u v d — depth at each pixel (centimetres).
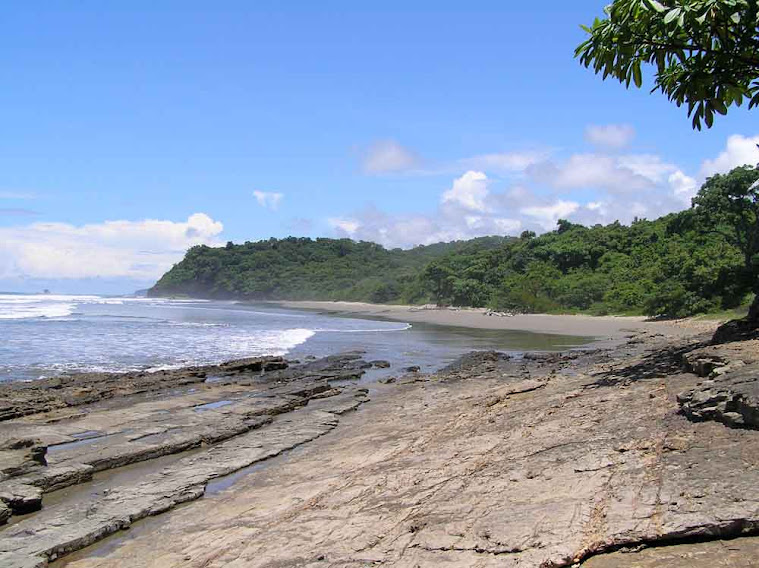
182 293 16975
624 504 608
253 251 16612
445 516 676
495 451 915
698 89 1075
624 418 922
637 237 6900
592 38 1131
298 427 1415
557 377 1612
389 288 10638
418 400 1653
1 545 772
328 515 768
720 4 952
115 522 845
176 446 1263
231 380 2108
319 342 3541
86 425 1419
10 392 1758
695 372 1125
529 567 533
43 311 6988
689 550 525
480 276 7956
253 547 703
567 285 6281
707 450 696
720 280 4106
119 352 2919
